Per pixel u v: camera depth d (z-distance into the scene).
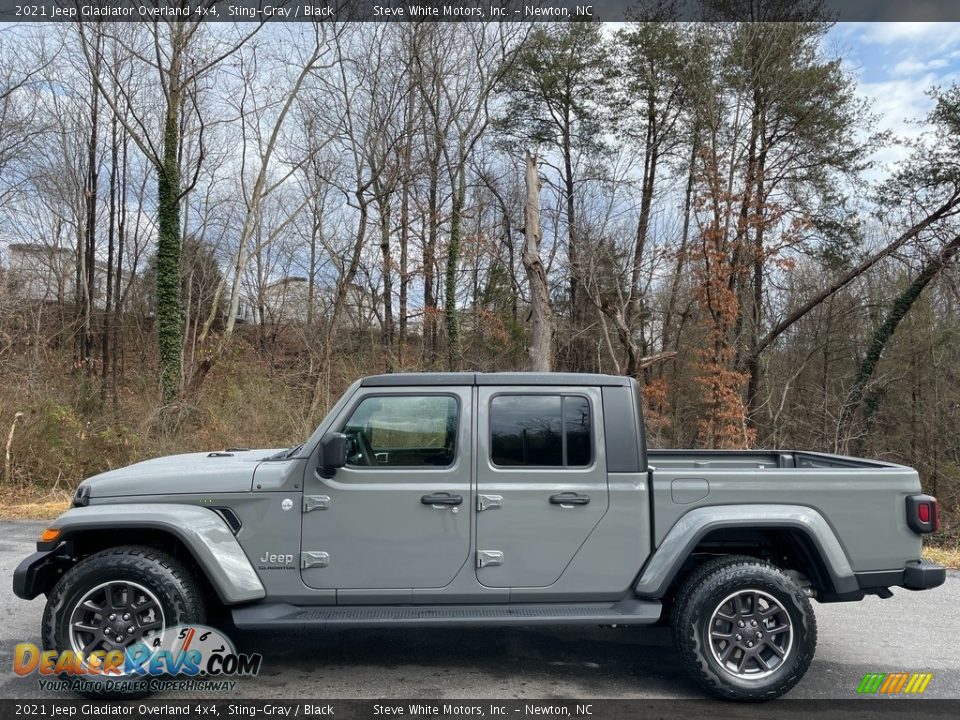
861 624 5.41
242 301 34.72
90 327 26.70
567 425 4.24
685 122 23.94
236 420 15.44
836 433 20.86
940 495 20.45
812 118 22.55
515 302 25.25
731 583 4.00
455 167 21.84
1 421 12.59
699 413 22.84
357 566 4.06
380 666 4.48
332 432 4.11
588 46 27.95
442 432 4.23
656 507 4.16
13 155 21.75
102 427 13.82
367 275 23.34
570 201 24.78
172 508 4.04
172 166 17.28
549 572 4.12
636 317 21.91
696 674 3.98
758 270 21.02
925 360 22.92
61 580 3.92
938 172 21.20
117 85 17.28
